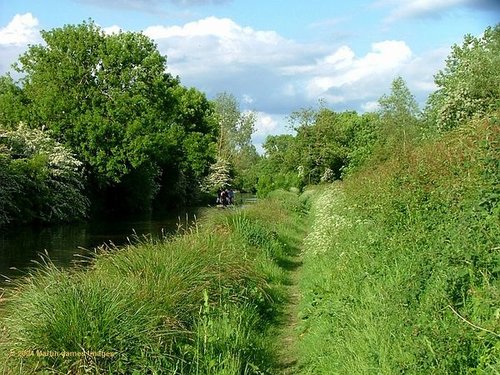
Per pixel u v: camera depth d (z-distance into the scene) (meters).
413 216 9.34
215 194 68.38
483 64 23.34
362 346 6.08
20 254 19.45
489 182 6.86
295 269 14.55
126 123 38.75
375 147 23.77
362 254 9.48
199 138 58.69
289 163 54.22
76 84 38.75
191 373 6.14
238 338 7.34
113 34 41.00
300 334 8.49
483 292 5.31
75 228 29.92
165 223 33.94
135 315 6.28
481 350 4.86
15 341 5.90
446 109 23.09
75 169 33.84
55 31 39.19
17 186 27.98
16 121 37.28
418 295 6.27
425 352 4.98
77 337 5.86
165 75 51.06
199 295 7.99
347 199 15.99
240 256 10.98
